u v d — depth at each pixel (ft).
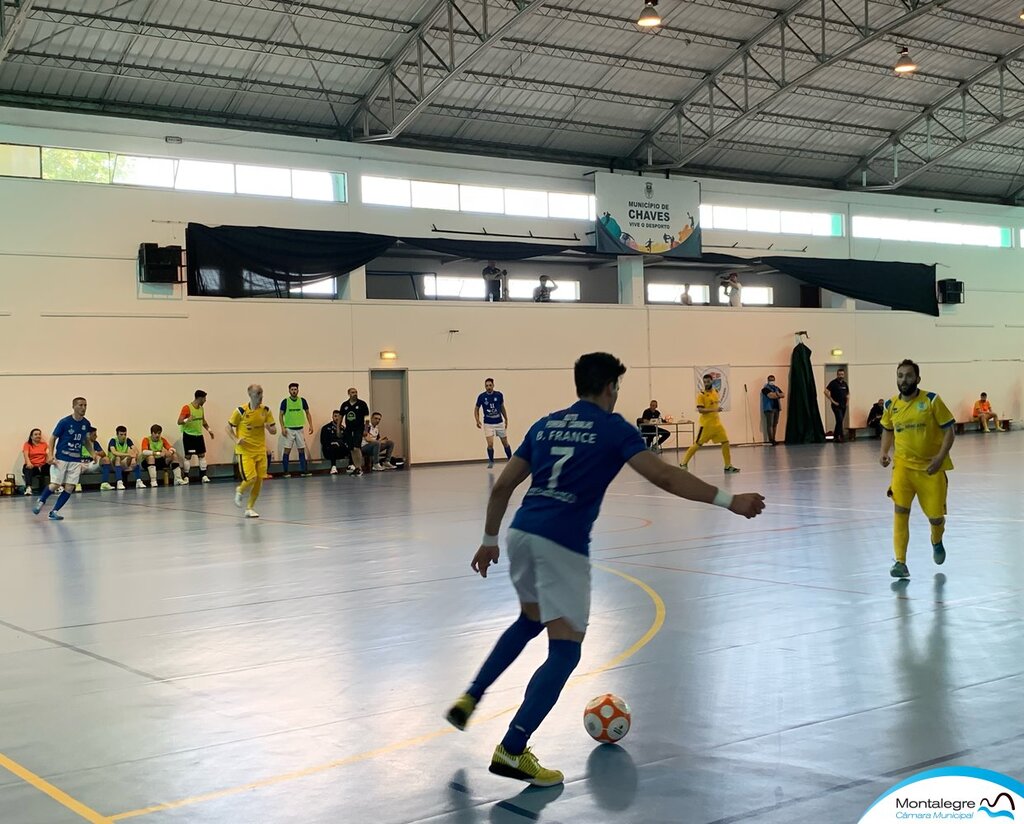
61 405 78.74
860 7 89.92
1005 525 39.83
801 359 113.29
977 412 124.88
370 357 91.71
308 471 88.07
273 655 22.06
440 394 95.14
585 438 14.56
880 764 14.29
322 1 77.20
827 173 118.01
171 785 14.26
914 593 26.84
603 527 43.45
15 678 20.61
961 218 127.44
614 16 85.56
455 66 84.94
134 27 75.36
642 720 16.70
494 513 15.48
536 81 91.76
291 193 88.12
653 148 105.81
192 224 83.15
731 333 111.24
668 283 121.39
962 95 106.32
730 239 110.22
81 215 79.46
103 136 79.92
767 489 58.59
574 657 14.44
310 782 14.29
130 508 61.05
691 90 98.43
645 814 12.84
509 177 98.12
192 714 17.74
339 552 38.14
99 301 80.12
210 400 84.48
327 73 85.51
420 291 108.17
